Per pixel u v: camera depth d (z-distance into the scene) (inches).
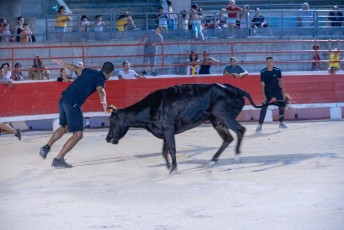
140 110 568.4
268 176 511.8
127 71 978.1
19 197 459.5
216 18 1267.2
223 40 1213.7
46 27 1206.9
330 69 1017.5
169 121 557.6
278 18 1296.8
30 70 1005.8
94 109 957.2
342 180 482.6
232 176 519.2
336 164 561.9
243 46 1217.4
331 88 1018.1
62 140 819.4
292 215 378.6
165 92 565.6
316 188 453.7
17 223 381.1
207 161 608.1
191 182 499.2
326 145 692.1
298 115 1022.4
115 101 965.8
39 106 951.0
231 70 992.9
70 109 599.2
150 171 565.6
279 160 594.2
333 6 1430.9
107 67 608.4
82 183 514.6
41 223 379.2
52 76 1173.1
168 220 376.5
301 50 1205.1
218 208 402.9
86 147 738.2
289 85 1008.9
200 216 383.2
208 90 568.1
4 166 620.7
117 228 362.9
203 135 816.3
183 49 1197.1
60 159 599.5
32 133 919.0
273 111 1000.2
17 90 944.9
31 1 1373.0
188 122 563.5
